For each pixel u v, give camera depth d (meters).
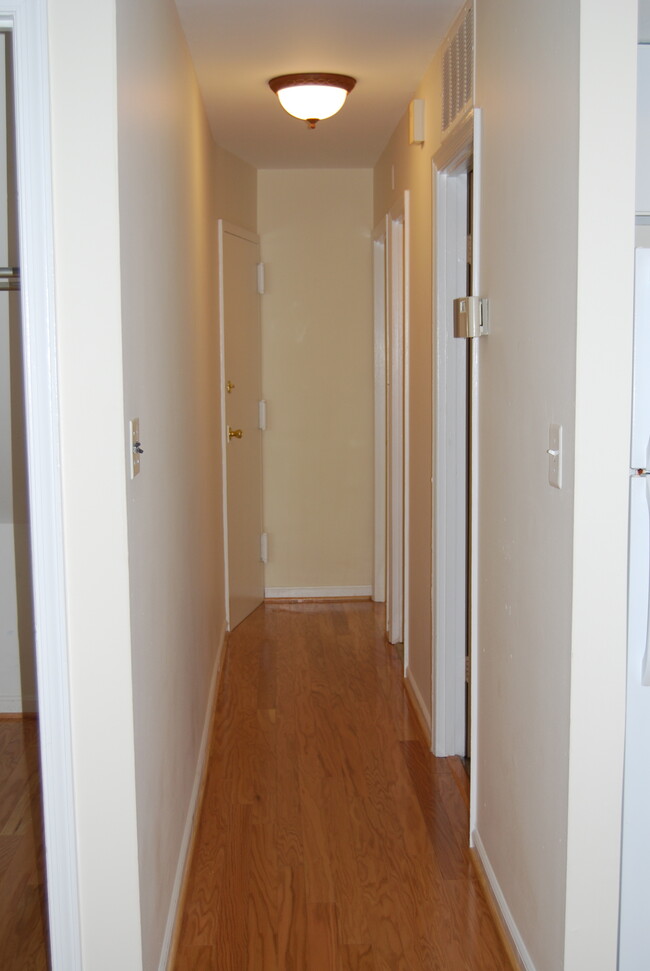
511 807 2.28
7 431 3.38
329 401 5.44
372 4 2.71
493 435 2.42
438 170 3.12
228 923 2.38
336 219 5.33
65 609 1.73
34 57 1.61
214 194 4.29
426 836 2.81
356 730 3.60
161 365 2.30
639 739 1.85
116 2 1.64
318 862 2.67
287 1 2.68
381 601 5.50
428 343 3.38
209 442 3.87
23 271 1.65
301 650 4.59
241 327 4.90
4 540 3.84
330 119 4.09
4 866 2.72
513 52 2.16
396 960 2.23
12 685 3.93
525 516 2.11
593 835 1.84
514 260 2.17
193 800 2.89
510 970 2.20
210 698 3.72
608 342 1.73
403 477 4.05
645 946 1.91
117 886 1.80
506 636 2.31
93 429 1.69
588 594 1.78
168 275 2.47
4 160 2.63
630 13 1.66
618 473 1.75
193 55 3.17
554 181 1.85
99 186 1.65
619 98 1.67
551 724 1.94
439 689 3.32
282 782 3.17
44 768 1.76
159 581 2.20
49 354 1.67
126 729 1.76
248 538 5.15
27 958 2.27
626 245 1.70
